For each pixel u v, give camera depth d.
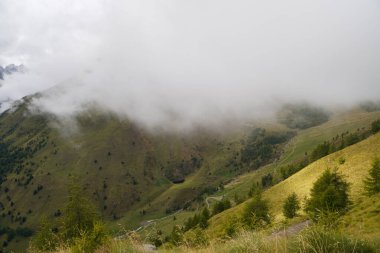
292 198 69.94
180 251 9.92
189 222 110.81
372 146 92.94
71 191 41.47
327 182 48.56
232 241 8.92
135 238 9.53
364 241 7.67
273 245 7.80
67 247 10.51
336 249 7.12
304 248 7.04
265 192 115.19
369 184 57.94
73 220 37.75
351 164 89.88
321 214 9.44
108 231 9.91
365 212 36.31
